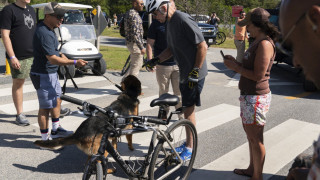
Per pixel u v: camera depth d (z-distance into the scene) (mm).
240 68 2838
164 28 5090
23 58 4844
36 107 5957
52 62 3867
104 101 6445
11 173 3568
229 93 7371
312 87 7379
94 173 2531
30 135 4680
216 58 13453
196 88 3689
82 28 10164
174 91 5027
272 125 5203
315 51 917
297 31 943
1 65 10430
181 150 3629
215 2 29719
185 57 3604
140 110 5918
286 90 7820
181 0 23047
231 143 4484
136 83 3791
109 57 12727
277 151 4195
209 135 4777
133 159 3965
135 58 6629
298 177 1359
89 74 9195
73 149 4277
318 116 5691
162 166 3178
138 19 6398
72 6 10242
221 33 20953
